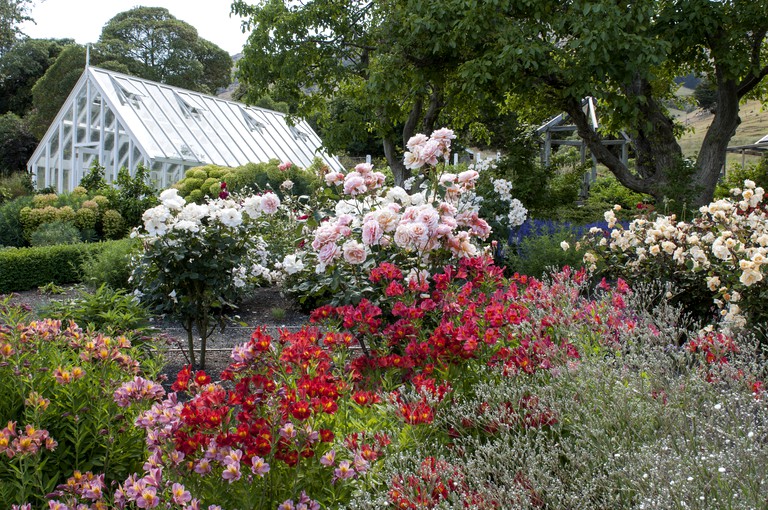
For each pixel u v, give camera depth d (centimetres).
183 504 201
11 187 2238
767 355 360
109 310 490
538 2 1044
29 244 1363
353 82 1517
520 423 259
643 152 1194
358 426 263
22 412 280
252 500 217
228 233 511
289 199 938
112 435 267
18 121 3725
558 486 205
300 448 221
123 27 4484
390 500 207
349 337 314
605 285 407
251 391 258
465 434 269
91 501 238
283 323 700
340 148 1477
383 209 421
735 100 1105
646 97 1133
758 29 1060
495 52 1043
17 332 296
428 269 434
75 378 272
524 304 376
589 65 973
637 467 205
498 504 198
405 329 340
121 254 863
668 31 1039
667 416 241
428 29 1112
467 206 512
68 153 2209
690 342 303
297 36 1351
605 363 283
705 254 521
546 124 1725
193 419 219
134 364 308
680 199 1030
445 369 315
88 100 2094
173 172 2036
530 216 1100
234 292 535
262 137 2494
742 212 553
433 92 1334
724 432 213
